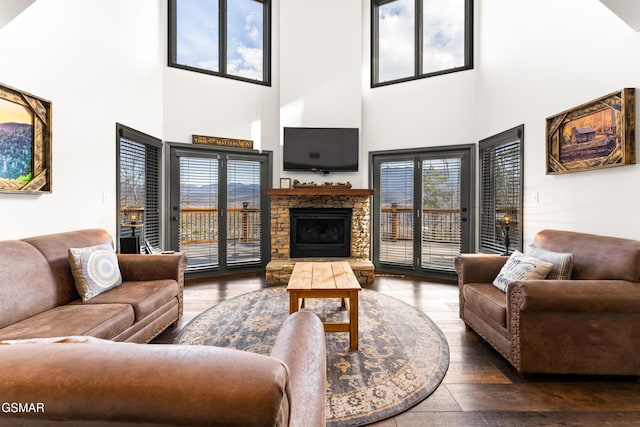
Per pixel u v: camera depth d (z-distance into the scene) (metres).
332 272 2.94
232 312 3.13
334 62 4.88
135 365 0.62
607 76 2.43
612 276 2.04
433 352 2.34
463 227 4.48
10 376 0.60
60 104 2.72
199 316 3.02
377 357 2.26
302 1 4.89
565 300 1.89
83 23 2.96
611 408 1.73
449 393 1.86
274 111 5.02
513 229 3.66
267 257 5.02
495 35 3.93
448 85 4.54
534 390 1.89
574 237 2.45
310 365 0.96
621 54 2.32
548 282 1.95
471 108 4.40
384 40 5.12
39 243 2.24
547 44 3.06
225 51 4.84
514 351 2.02
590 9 2.57
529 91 3.32
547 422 1.62
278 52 5.03
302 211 4.74
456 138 4.49
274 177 5.00
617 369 1.93
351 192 4.52
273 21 5.02
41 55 2.53
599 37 2.50
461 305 2.83
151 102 4.04
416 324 2.85
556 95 2.96
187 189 4.52
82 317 1.90
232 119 4.75
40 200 2.53
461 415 1.67
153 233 4.18
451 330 2.75
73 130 2.86
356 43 4.89
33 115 2.45
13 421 0.59
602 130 2.44
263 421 0.57
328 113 4.88
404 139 4.80
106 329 1.87
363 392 1.85
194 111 4.50
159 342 2.49
